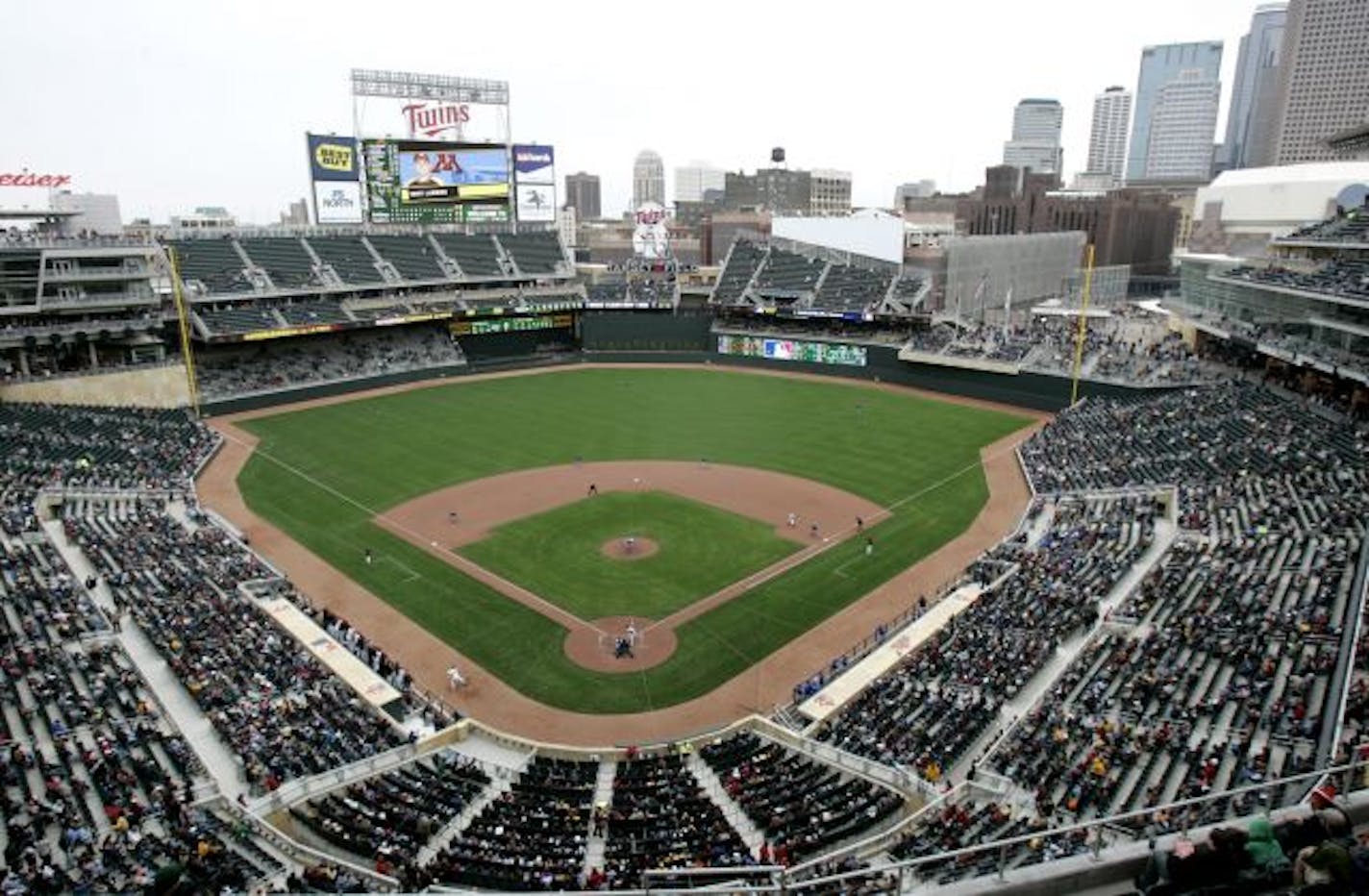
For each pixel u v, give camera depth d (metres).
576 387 90.25
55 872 20.72
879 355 92.25
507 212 103.75
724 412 79.56
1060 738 27.58
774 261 105.75
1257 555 38.84
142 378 75.19
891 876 13.60
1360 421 54.84
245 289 86.44
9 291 68.56
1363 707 24.34
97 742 27.08
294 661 34.81
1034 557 44.28
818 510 54.59
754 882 21.70
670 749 31.11
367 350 94.12
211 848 22.55
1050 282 136.25
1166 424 61.47
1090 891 8.36
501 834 24.50
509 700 34.72
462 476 61.44
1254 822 7.79
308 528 51.84
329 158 91.75
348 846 24.83
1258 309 72.19
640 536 50.28
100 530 46.62
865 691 33.00
